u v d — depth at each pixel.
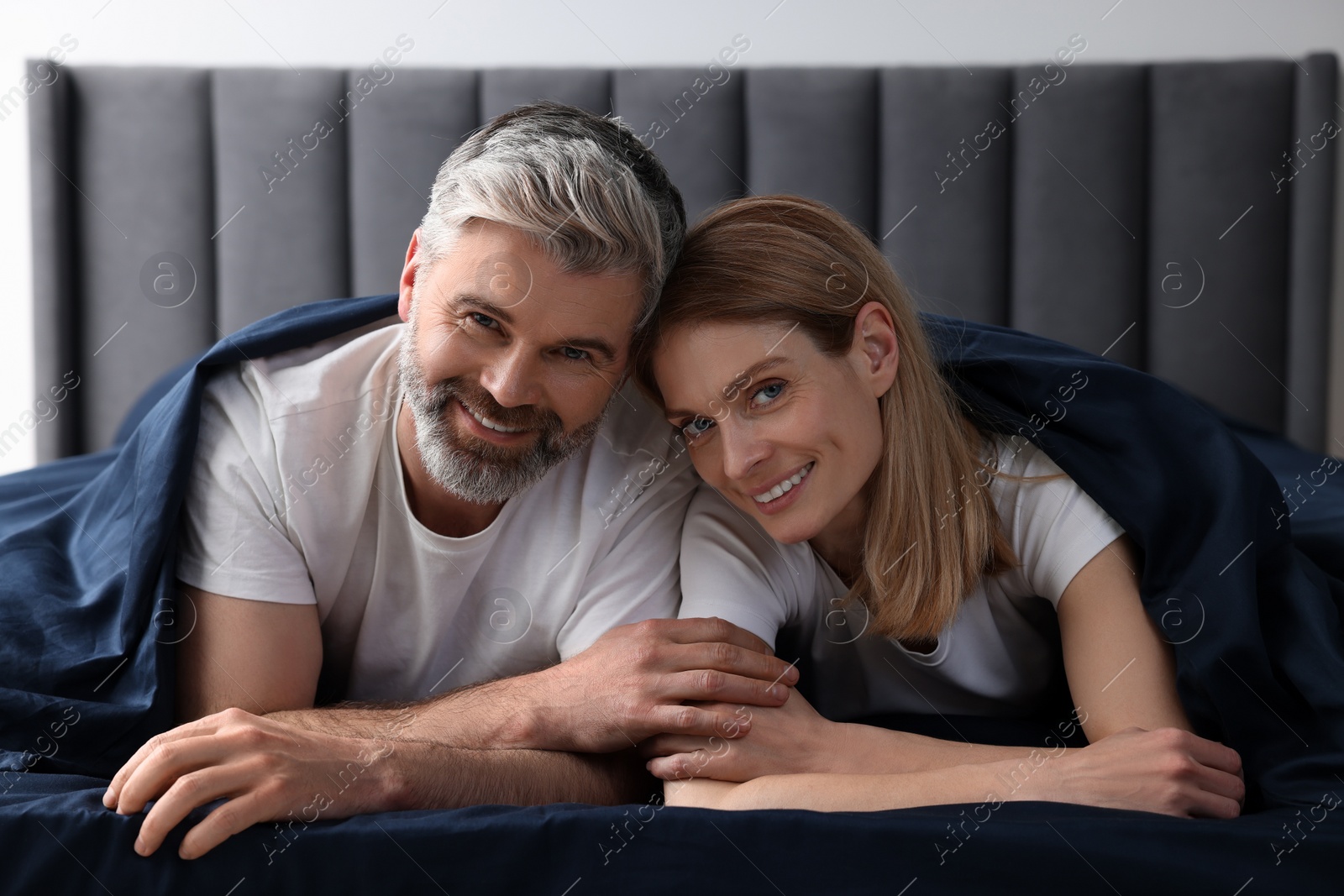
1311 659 1.02
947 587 1.12
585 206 0.99
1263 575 1.10
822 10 2.33
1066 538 1.12
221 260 2.26
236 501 1.11
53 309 2.21
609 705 1.02
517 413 1.06
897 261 2.30
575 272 1.00
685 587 1.17
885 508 1.13
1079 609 1.10
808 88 2.29
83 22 2.29
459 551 1.15
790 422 1.04
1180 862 0.82
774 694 1.04
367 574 1.19
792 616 1.22
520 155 1.01
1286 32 2.29
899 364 1.13
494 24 2.33
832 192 2.30
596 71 2.29
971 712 1.28
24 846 0.84
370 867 0.84
